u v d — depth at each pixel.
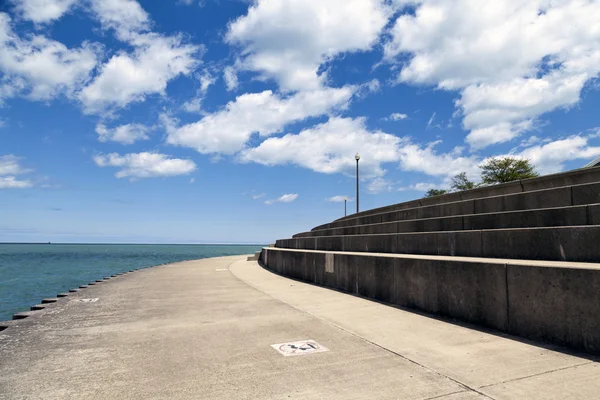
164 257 83.50
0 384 3.84
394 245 10.27
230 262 25.38
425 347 4.87
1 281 28.75
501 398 3.29
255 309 7.73
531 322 5.03
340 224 19.36
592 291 4.34
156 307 8.13
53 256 91.81
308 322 6.43
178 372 4.14
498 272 5.54
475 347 4.80
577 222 6.76
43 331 6.05
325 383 3.76
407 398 3.36
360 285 9.25
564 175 9.65
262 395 3.50
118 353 4.87
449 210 10.93
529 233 6.50
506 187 11.02
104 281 13.54
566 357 4.28
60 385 3.80
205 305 8.31
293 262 14.31
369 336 5.46
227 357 4.63
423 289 7.08
